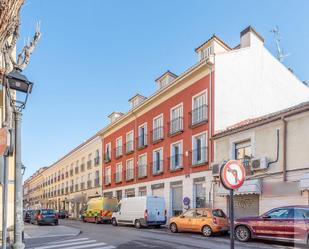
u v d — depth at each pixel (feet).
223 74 78.95
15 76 17.03
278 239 45.21
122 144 122.01
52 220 100.68
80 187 164.76
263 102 84.23
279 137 58.70
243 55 82.58
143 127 109.50
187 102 86.58
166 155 93.71
